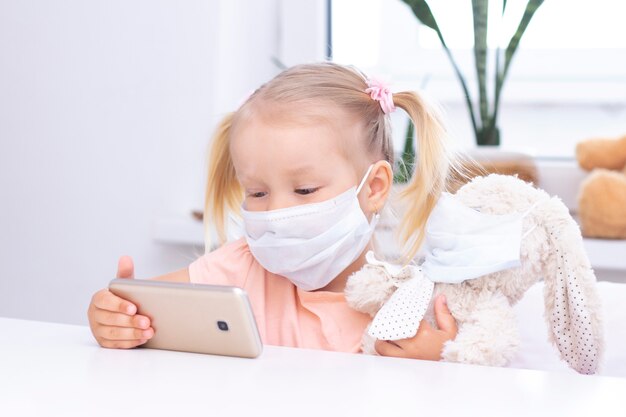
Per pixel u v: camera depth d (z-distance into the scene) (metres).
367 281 0.91
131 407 0.50
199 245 1.81
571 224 0.85
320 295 1.02
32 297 2.00
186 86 1.83
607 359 0.99
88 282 1.93
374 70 1.99
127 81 1.87
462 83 1.75
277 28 1.99
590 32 1.86
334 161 0.97
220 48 1.81
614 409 0.51
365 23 2.00
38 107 1.96
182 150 1.84
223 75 1.83
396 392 0.54
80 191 1.93
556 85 1.85
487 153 1.58
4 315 2.03
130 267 0.89
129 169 1.88
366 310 0.92
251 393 0.54
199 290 0.68
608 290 1.05
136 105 1.87
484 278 0.85
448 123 1.07
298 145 0.95
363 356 0.68
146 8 1.85
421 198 1.03
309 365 0.64
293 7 1.96
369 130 1.03
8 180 2.01
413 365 0.64
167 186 1.85
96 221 1.92
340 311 1.00
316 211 0.95
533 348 1.02
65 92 1.93
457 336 0.81
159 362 0.64
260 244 0.96
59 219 1.95
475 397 0.53
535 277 0.87
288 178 0.96
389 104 1.05
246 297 0.66
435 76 1.95
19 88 1.98
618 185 1.55
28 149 1.98
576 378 0.59
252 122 0.98
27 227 1.99
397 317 0.82
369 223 1.04
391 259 1.12
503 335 0.81
